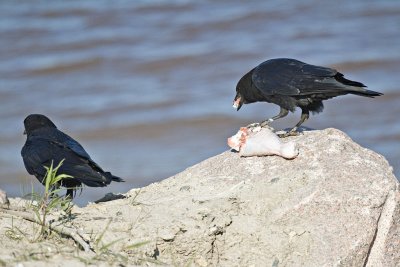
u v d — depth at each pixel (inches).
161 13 1206.9
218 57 996.6
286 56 997.8
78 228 289.3
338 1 1261.1
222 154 342.3
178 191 322.7
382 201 295.3
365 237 289.3
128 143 733.3
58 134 339.0
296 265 286.4
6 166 665.6
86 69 978.1
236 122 767.1
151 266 276.5
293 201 297.6
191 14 1193.4
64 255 267.3
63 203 309.6
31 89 903.7
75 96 872.3
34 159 325.4
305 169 310.2
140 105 827.4
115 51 1034.1
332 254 285.6
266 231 293.4
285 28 1125.7
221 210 301.0
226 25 1142.3
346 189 298.2
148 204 312.7
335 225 291.4
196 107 812.6
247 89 369.7
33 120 348.2
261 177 313.9
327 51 1005.8
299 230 291.6
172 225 291.6
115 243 283.3
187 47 1035.3
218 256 293.1
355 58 970.7
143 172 652.7
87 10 1214.3
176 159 683.4
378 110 782.5
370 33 1082.7
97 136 754.2
